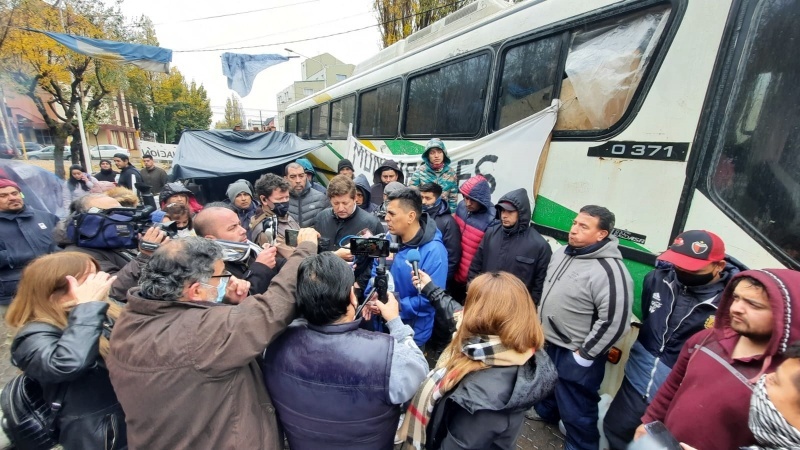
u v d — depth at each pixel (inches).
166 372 42.8
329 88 321.4
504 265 104.5
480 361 49.4
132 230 88.4
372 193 198.7
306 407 48.0
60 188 240.8
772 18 65.5
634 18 87.2
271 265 72.8
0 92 420.5
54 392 56.4
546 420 106.9
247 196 147.8
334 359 46.9
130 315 47.3
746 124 68.4
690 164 75.5
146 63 289.7
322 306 47.4
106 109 968.3
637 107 84.9
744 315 45.8
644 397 76.1
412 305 86.4
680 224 76.8
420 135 178.9
